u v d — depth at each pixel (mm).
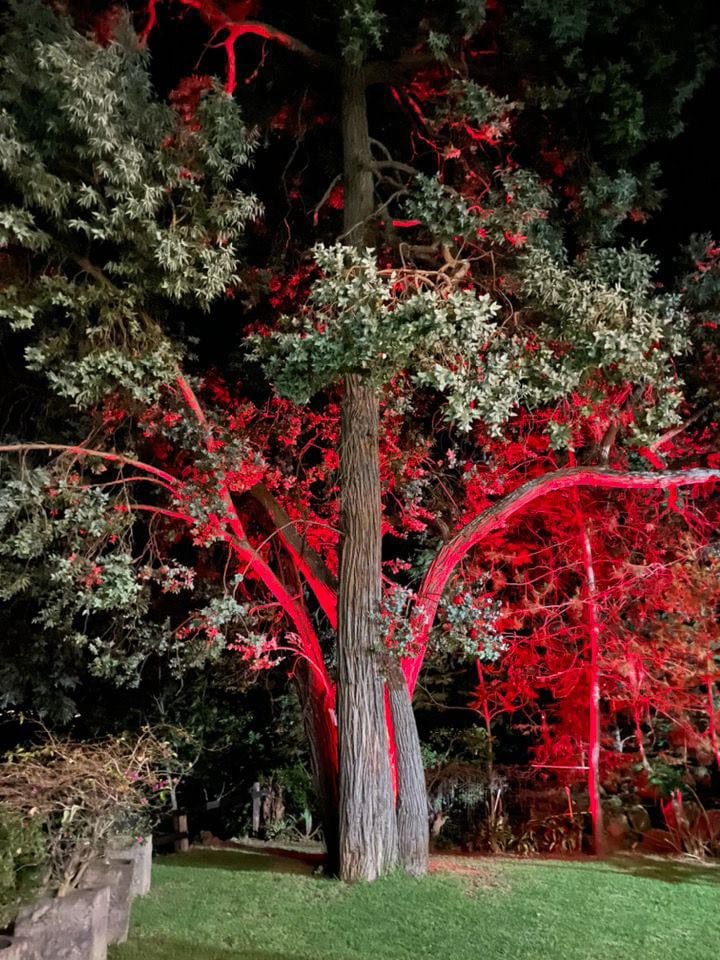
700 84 11500
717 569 12008
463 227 10891
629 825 12664
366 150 12219
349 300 9109
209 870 10969
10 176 9188
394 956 7633
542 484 11133
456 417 8844
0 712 12961
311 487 14219
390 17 12086
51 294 9938
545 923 8477
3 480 11609
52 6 9953
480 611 10523
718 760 11914
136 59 9633
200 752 14367
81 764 8320
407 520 12734
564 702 13484
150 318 11102
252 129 12188
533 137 12312
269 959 7547
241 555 11406
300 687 12094
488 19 11656
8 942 6852
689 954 7629
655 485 10992
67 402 12375
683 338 10664
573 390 10859
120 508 11086
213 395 13648
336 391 13148
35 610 13242
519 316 11281
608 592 12648
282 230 13859
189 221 10031
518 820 13023
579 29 10734
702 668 11922
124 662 11578
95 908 7301
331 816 11234
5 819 7535
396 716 10859
